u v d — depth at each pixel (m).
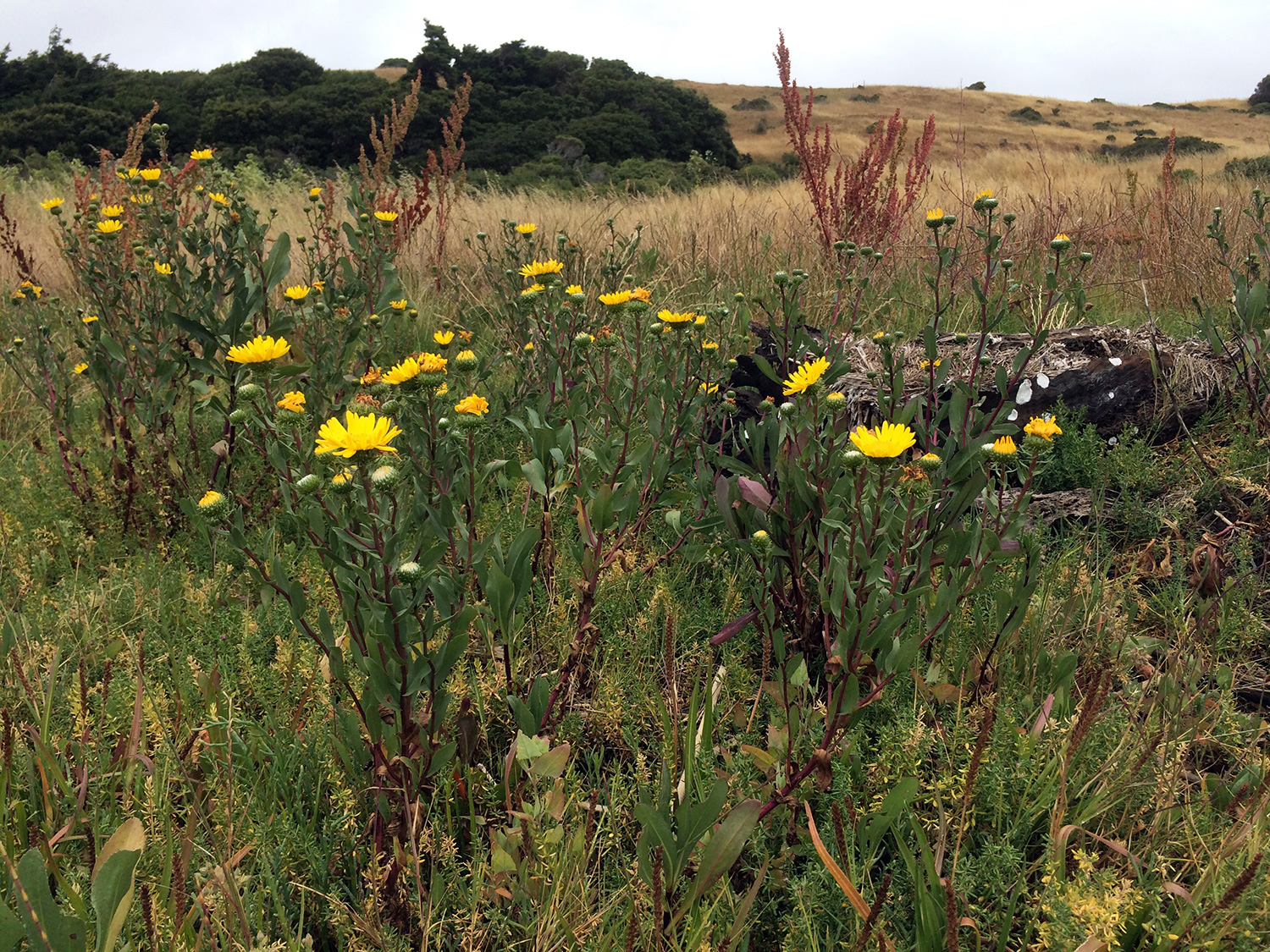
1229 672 2.12
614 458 2.75
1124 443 3.29
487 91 35.25
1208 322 3.58
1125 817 1.72
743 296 3.13
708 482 2.77
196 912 1.49
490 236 7.46
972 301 5.02
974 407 2.58
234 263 3.29
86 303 4.66
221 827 1.69
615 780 1.82
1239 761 1.92
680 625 2.39
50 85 35.28
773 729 1.91
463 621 1.60
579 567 2.62
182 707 2.01
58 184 13.02
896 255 6.16
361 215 3.72
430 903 1.53
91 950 1.38
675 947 1.45
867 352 3.83
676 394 2.67
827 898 1.57
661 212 8.33
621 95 37.94
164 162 3.93
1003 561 2.10
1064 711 2.00
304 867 1.69
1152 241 5.99
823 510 1.97
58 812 1.73
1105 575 2.64
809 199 8.25
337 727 1.91
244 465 3.46
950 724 2.03
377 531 1.55
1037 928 1.49
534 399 3.44
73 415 4.34
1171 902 1.51
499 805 1.81
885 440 1.59
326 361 3.32
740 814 1.46
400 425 2.09
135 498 3.32
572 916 1.54
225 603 2.67
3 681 2.13
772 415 2.53
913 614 2.00
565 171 29.45
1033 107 55.25
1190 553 2.76
